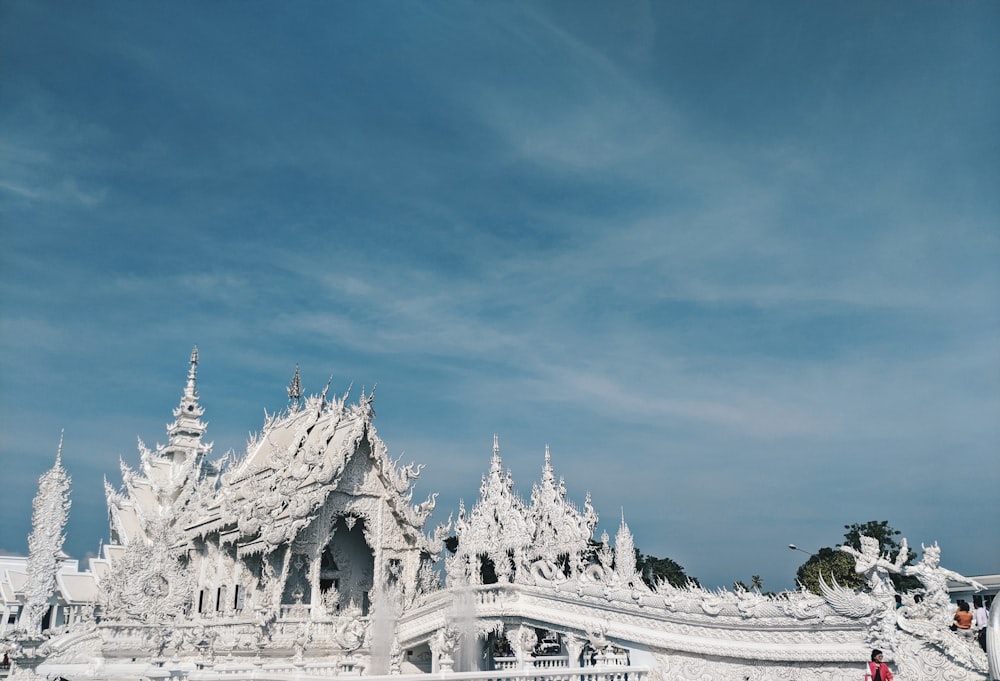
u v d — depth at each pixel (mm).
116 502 75312
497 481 52094
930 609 24203
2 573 84750
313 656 43938
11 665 33219
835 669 25953
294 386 77250
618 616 33781
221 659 42125
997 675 20984
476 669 41562
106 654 41781
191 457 79000
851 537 62906
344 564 52594
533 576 40500
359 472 50688
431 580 51594
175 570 49188
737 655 28562
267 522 46969
